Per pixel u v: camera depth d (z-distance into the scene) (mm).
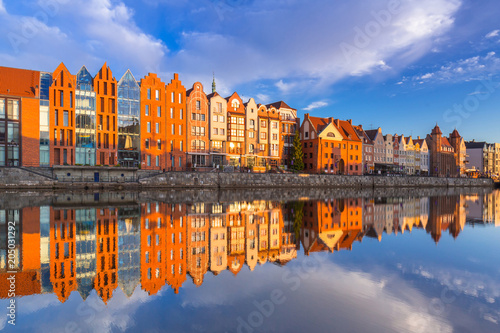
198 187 67438
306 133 97688
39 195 46344
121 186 59406
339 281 12750
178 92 75125
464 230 24828
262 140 86938
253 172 74812
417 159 128625
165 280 12969
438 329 8891
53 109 62312
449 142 148500
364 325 9109
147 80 71500
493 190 101188
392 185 95250
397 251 17781
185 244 19031
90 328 8945
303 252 17562
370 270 14188
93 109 65750
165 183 64188
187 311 10086
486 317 9609
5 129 58594
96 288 12086
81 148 64500
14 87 60438
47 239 19453
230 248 18344
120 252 16969
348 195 60781
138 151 70062
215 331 8656
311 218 29969
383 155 114062
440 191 84875
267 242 20016
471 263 15266
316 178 82125
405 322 9289
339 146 98250
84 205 35469
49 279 13000
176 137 74688
